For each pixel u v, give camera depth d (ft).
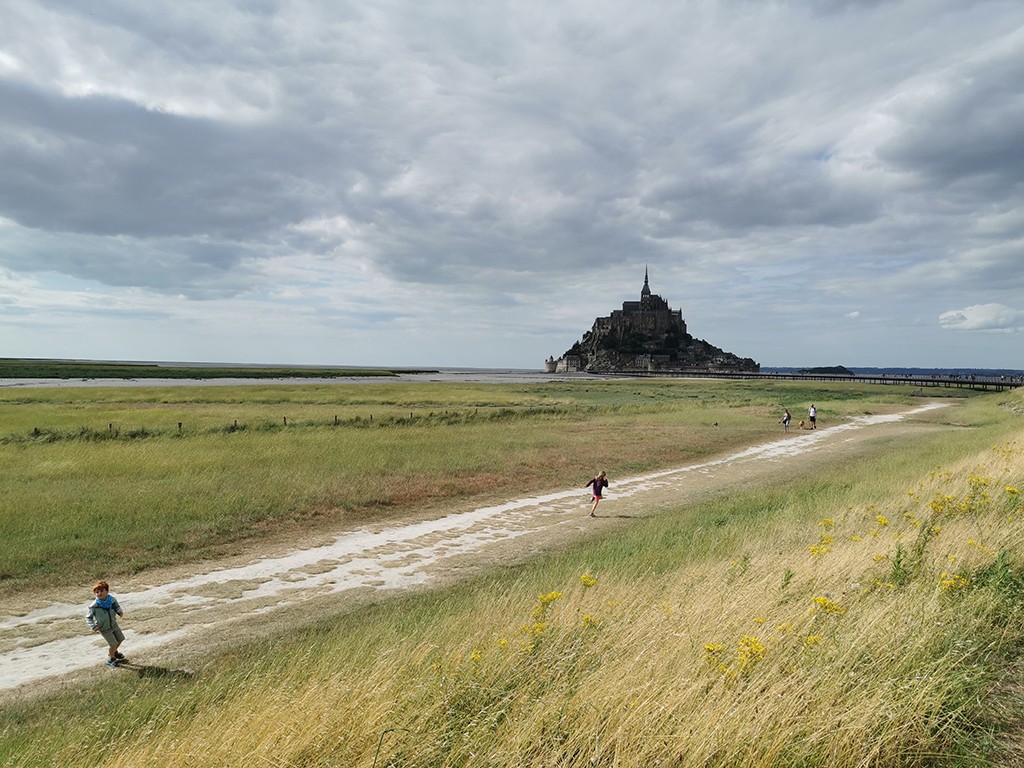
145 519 54.13
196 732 16.43
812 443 119.96
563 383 402.52
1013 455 52.08
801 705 12.85
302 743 13.88
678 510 64.18
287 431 111.24
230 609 37.60
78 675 28.66
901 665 14.30
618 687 14.10
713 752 11.85
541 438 112.57
